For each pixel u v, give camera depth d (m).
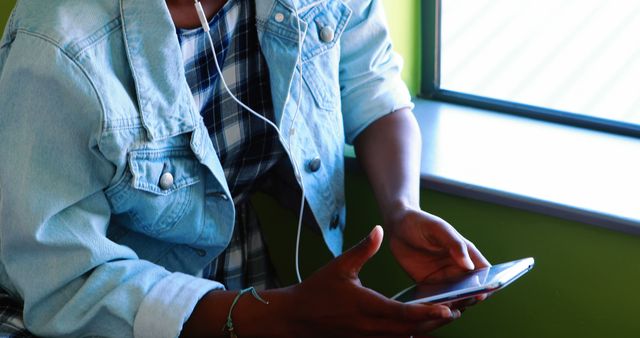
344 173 1.52
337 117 1.35
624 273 1.33
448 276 1.20
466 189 1.40
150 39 1.10
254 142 1.29
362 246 1.03
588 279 1.37
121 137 1.07
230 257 1.39
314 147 1.32
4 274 1.18
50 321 1.09
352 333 1.05
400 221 1.25
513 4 1.73
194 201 1.20
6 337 1.12
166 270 1.16
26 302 1.10
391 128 1.39
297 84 1.27
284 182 1.39
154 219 1.17
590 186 1.38
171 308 1.07
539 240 1.39
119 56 1.09
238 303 1.09
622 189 1.37
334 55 1.32
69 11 1.06
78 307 1.08
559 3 1.75
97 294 1.09
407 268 1.24
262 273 1.44
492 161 1.48
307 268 1.64
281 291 1.08
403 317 1.01
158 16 1.09
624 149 1.51
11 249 1.09
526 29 1.74
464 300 1.12
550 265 1.39
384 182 1.34
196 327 1.11
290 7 1.23
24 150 1.06
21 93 1.05
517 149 1.52
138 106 1.10
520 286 1.43
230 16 1.20
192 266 1.29
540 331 1.44
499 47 1.73
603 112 1.59
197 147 1.16
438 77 1.72
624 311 1.36
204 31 1.17
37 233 1.06
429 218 1.22
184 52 1.17
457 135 1.58
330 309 1.04
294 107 1.28
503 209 1.40
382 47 1.41
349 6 1.37
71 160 1.07
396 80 1.44
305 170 1.32
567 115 1.60
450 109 1.69
